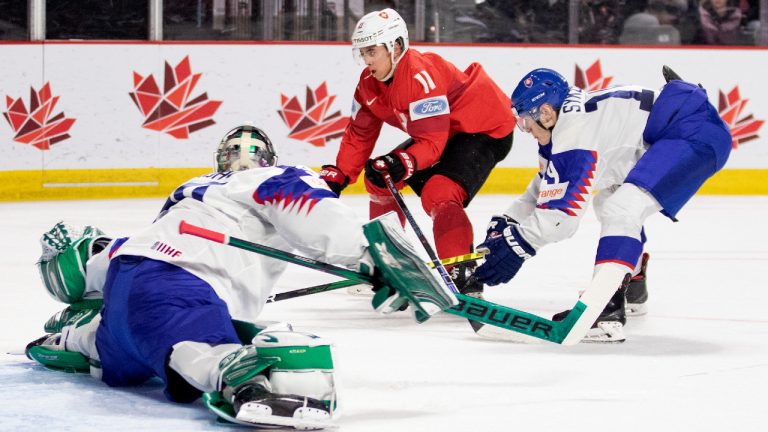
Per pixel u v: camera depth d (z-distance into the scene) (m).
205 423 7.10
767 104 27.05
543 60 26.50
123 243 8.17
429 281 7.30
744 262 16.41
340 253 7.38
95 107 24.22
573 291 13.76
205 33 25.39
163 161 24.75
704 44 27.45
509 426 7.20
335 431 7.00
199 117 24.88
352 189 25.92
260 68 25.09
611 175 10.52
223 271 7.75
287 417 6.67
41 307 12.14
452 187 12.30
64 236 9.10
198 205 7.87
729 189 26.97
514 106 10.55
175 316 7.36
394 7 26.41
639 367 9.21
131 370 8.01
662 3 27.23
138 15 24.94
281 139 25.34
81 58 24.08
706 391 8.29
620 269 9.56
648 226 21.09
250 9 25.53
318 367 6.91
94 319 8.49
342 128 25.67
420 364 9.29
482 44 26.27
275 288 14.00
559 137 10.25
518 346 10.18
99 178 24.38
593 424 7.28
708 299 13.13
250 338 7.68
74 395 7.90
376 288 7.54
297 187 7.50
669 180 9.92
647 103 10.42
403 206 11.23
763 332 10.95
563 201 10.20
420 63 12.09
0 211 21.97
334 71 25.50
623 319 10.38
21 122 23.78
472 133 12.70
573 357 9.65
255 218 7.86
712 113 10.36
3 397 7.82
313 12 25.83
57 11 24.50
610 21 27.27
